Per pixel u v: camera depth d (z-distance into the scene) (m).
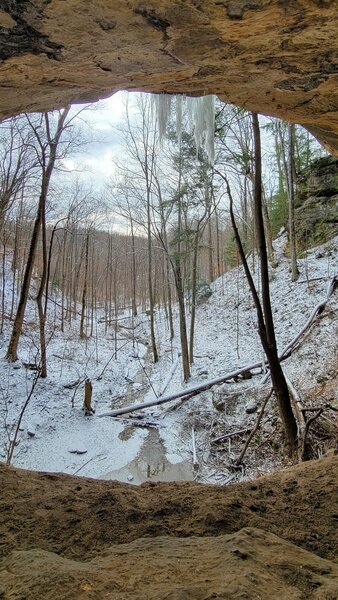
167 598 1.04
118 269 33.25
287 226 18.28
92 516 1.82
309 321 12.11
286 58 2.35
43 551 1.46
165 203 14.11
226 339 15.34
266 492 2.20
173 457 8.38
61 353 14.02
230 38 2.07
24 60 2.19
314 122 3.56
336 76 2.63
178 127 7.89
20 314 11.63
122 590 1.11
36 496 2.09
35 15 1.79
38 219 11.27
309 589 1.18
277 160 19.98
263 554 1.38
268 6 1.77
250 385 10.56
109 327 21.20
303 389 9.02
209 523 1.76
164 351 16.34
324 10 1.81
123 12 1.79
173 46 2.13
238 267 21.28
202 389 11.26
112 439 9.19
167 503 1.96
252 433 7.52
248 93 3.00
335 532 1.77
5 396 9.70
